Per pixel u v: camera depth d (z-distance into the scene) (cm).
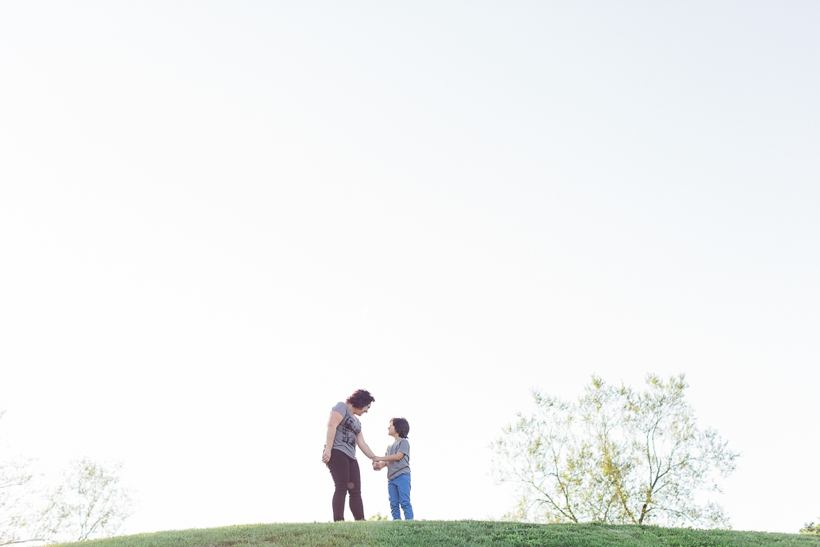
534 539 966
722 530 1162
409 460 1110
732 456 2433
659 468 2500
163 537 938
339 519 987
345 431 1012
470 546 906
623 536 1031
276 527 978
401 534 942
